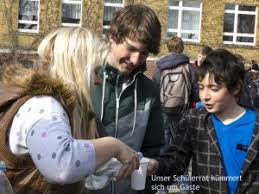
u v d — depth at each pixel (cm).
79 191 240
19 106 219
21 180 219
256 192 305
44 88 221
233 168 307
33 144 204
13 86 226
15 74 232
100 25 2256
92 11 2255
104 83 318
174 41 803
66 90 226
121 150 229
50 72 237
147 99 330
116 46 311
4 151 216
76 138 233
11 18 2211
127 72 318
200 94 312
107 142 222
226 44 2355
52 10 2250
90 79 245
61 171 201
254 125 307
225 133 309
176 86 774
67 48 240
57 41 242
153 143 336
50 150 201
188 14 2383
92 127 250
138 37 302
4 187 211
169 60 782
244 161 304
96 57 245
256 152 303
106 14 2291
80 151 207
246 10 2398
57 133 204
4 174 211
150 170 303
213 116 316
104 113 319
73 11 2294
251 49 2359
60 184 215
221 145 310
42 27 2236
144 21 304
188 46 2327
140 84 329
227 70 301
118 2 2298
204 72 305
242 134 307
